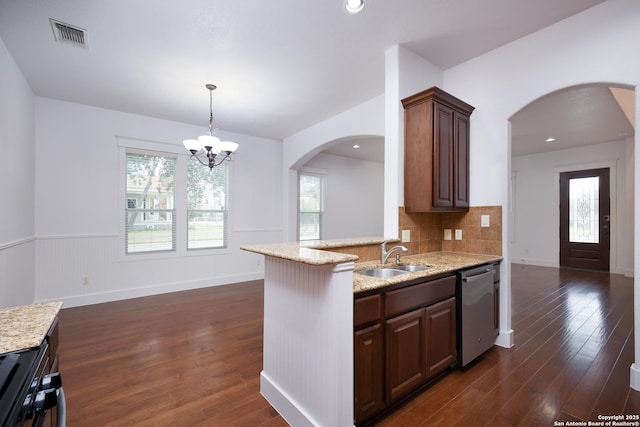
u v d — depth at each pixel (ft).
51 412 2.86
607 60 6.97
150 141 14.79
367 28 7.94
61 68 9.95
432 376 6.55
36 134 12.07
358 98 12.55
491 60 9.12
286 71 10.21
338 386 4.67
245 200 17.98
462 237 9.76
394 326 5.65
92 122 13.34
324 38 8.36
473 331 7.52
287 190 19.01
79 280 12.99
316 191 22.57
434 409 5.94
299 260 4.76
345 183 24.25
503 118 8.86
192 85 11.25
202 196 16.57
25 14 7.23
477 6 7.13
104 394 6.56
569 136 17.88
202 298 14.14
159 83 11.07
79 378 7.19
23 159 10.52
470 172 9.59
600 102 12.34
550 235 22.09
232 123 15.88
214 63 9.68
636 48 6.59
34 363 2.67
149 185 14.94
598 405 6.02
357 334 5.06
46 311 3.89
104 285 13.56
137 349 8.76
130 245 14.39
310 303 5.23
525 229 23.31
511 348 8.67
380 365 5.45
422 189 8.45
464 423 5.55
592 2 7.03
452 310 7.03
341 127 14.28
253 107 13.51
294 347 5.65
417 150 8.56
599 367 7.51
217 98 12.45
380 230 26.84
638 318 6.50
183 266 15.74
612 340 9.18
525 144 19.92
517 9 7.25
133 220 14.49
